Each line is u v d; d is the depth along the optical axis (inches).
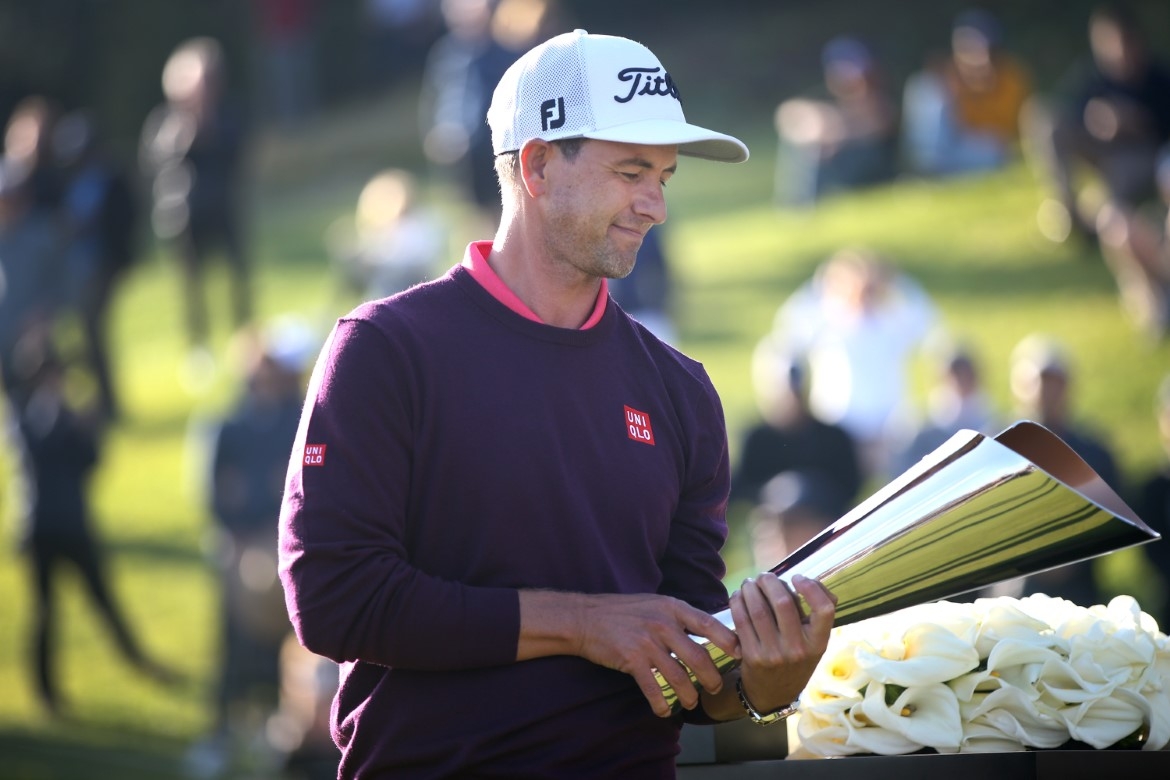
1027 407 1006.4
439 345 290.2
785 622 273.0
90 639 1278.3
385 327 289.1
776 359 1207.6
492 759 283.9
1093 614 326.3
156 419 1701.5
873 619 328.8
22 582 1373.0
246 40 3024.1
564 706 285.0
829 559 283.1
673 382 316.5
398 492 284.4
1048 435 290.4
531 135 295.3
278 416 1053.8
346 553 276.2
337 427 282.5
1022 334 1408.7
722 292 1685.5
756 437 1054.4
